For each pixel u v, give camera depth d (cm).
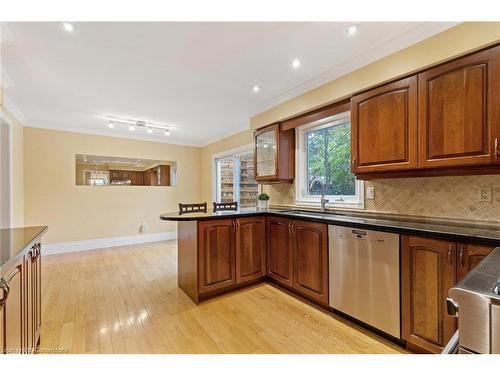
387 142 202
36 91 296
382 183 241
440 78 173
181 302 251
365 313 196
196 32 187
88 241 476
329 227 224
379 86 210
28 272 142
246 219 286
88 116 401
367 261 194
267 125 347
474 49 158
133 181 534
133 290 281
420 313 164
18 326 123
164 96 318
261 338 190
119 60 228
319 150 325
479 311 65
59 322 211
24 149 414
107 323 210
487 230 162
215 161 579
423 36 181
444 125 171
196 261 249
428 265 160
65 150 454
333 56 223
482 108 155
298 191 340
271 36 193
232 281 272
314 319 217
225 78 267
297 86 287
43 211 432
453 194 194
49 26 177
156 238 558
